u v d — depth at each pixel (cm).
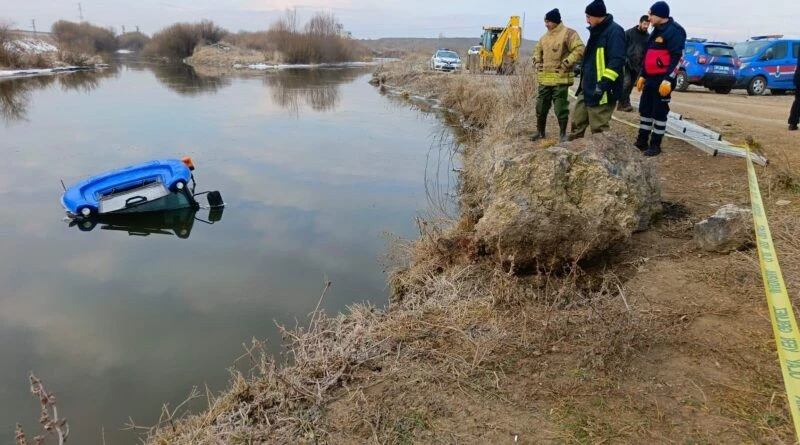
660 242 458
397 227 741
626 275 413
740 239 416
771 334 314
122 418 382
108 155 1162
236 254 674
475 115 1377
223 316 518
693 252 432
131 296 567
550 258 420
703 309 346
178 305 544
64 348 473
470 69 2448
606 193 413
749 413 256
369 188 938
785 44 1528
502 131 889
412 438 267
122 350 465
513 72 1174
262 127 1500
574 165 419
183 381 420
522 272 436
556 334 336
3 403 402
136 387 415
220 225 781
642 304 360
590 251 416
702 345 310
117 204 792
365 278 584
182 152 1193
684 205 532
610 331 320
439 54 2792
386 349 351
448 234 571
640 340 318
